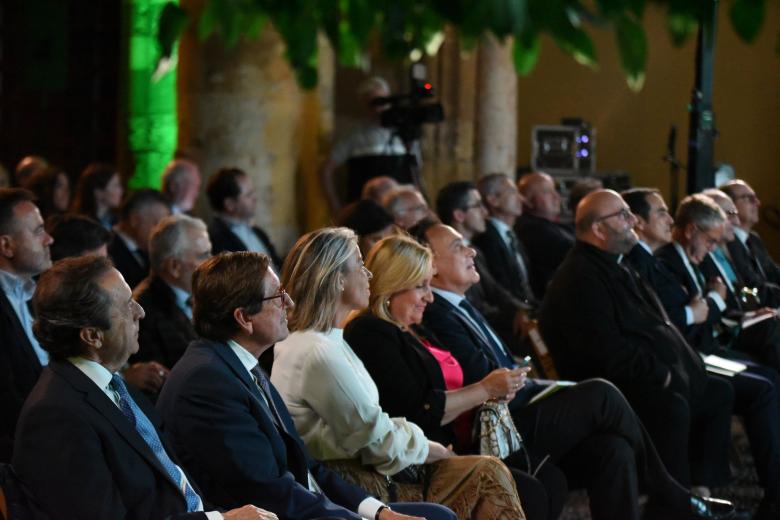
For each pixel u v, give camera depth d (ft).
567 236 37.01
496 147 49.29
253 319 17.25
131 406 16.11
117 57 48.83
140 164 40.68
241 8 12.91
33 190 32.76
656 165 55.72
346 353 19.44
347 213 27.86
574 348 26.53
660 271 29.45
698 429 27.71
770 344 31.86
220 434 16.47
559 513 21.97
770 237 54.80
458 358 23.41
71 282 15.60
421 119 39.73
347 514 16.84
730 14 11.56
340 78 46.83
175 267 23.91
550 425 22.50
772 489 27.81
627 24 11.62
